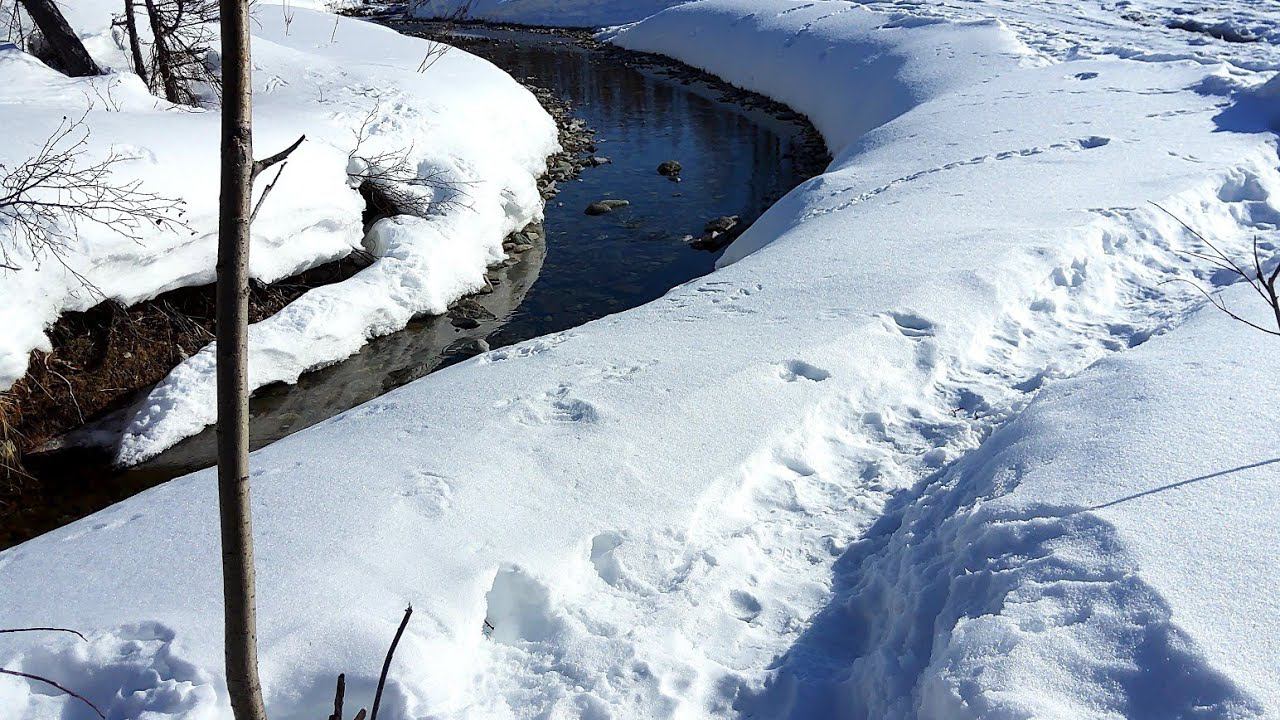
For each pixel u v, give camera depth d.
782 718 3.22
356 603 3.50
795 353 5.71
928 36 17.95
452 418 5.23
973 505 3.82
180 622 3.44
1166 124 10.74
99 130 9.11
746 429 4.96
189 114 10.58
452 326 10.12
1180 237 7.59
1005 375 5.71
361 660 3.21
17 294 7.54
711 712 3.23
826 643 3.59
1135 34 16.77
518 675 3.38
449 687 3.19
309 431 5.75
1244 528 3.08
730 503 4.47
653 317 7.06
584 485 4.43
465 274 10.88
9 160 8.28
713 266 11.68
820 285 7.07
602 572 3.99
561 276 11.49
